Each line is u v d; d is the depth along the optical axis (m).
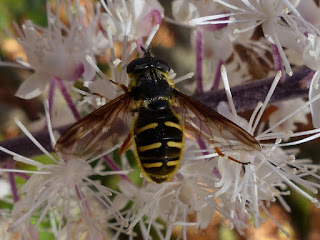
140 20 0.05
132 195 0.06
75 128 0.05
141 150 0.05
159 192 0.05
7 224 0.06
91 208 0.06
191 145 0.05
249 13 0.05
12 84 0.10
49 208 0.05
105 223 0.06
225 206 0.05
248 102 0.05
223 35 0.06
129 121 0.05
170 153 0.05
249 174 0.05
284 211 0.11
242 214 0.05
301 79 0.05
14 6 0.10
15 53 0.10
